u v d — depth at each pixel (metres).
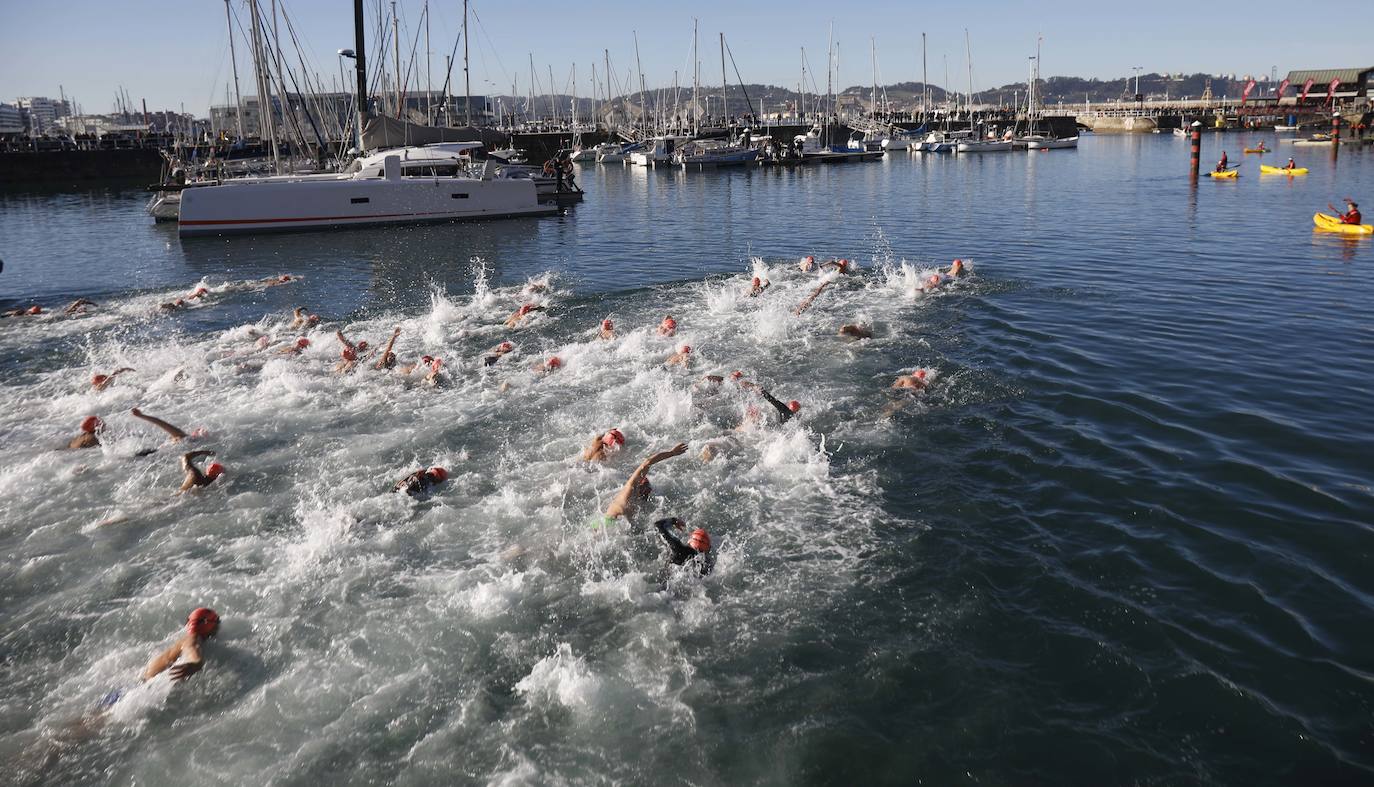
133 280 26.50
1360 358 14.56
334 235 37.06
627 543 8.99
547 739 6.21
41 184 72.25
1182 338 16.14
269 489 10.48
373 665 7.09
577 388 13.95
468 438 11.95
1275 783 5.61
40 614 7.94
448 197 40.78
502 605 7.86
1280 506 9.26
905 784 5.74
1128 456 10.70
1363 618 7.26
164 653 7.25
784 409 12.22
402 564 8.65
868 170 74.06
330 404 13.48
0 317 20.88
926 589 7.99
